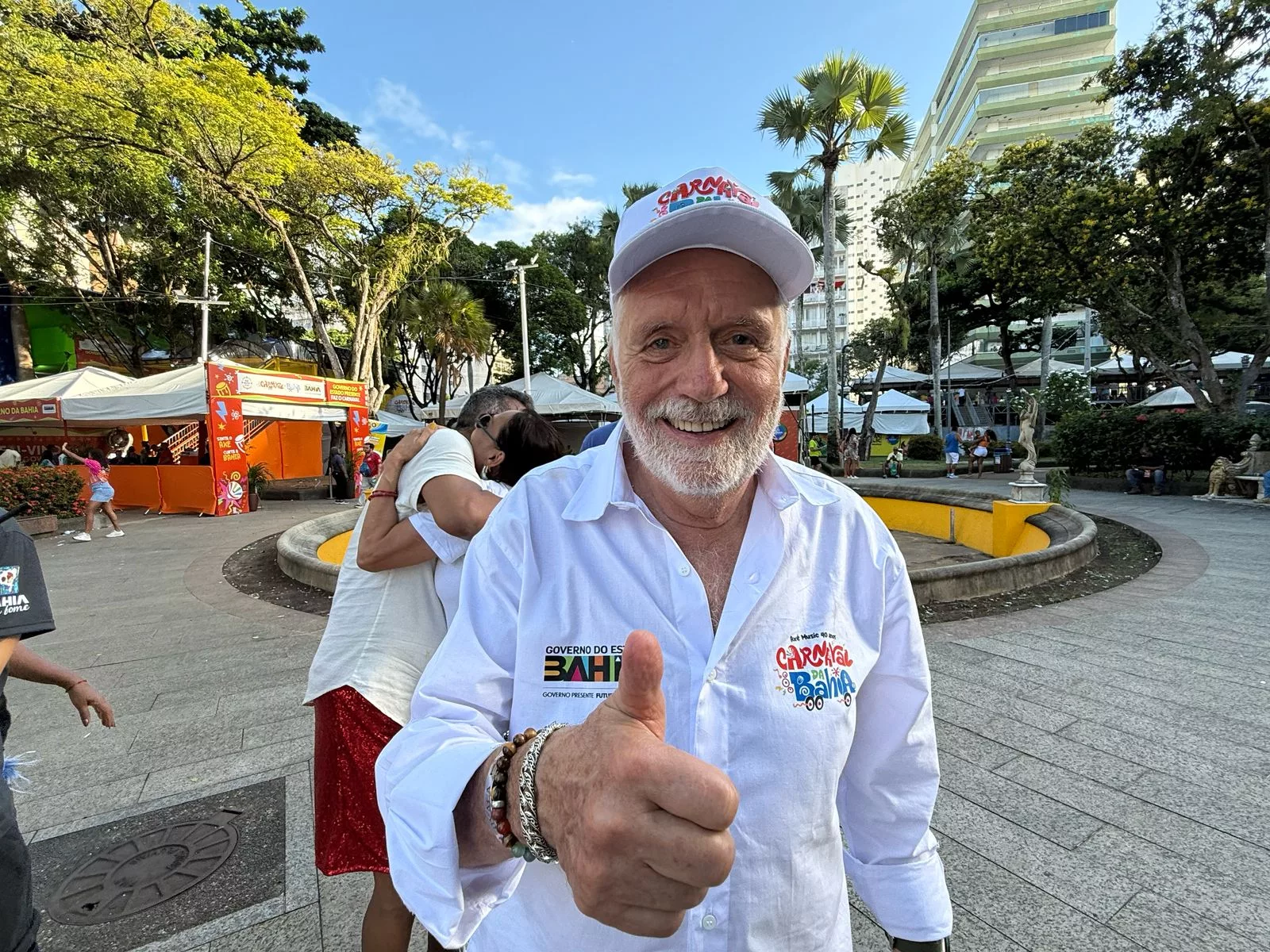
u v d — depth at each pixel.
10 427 16.69
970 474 19.64
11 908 1.37
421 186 20.25
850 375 39.75
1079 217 13.85
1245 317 22.17
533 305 31.19
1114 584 6.10
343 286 23.92
